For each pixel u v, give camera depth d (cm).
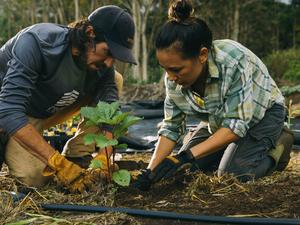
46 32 294
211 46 288
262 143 323
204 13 2216
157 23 2172
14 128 282
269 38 2600
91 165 275
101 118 276
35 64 289
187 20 270
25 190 304
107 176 291
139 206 268
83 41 282
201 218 242
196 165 334
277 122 328
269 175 330
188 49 268
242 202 267
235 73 296
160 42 270
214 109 308
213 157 348
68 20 2205
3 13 2652
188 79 283
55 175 300
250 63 304
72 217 253
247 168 315
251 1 2231
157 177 285
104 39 278
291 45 2672
